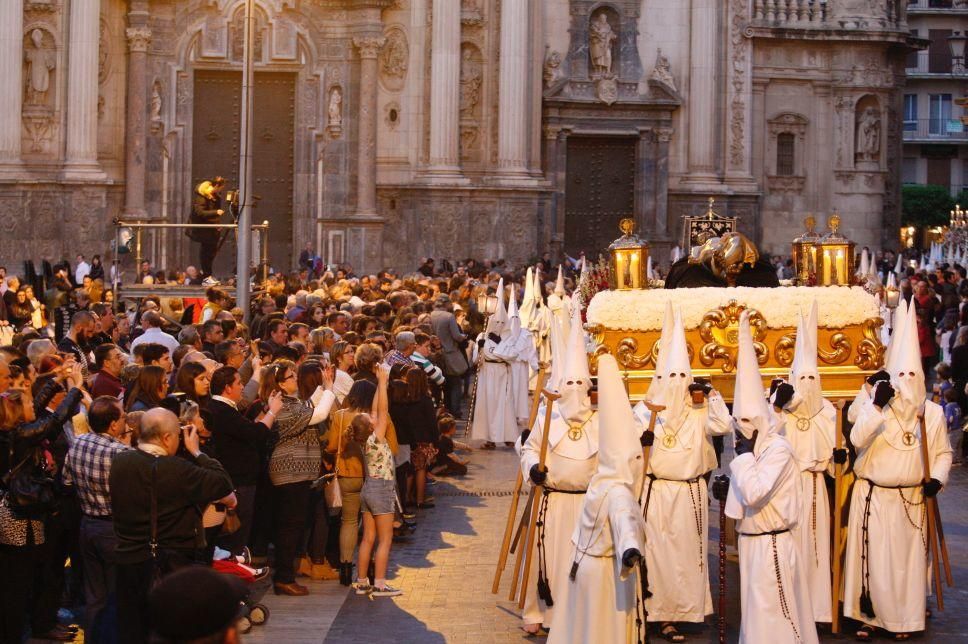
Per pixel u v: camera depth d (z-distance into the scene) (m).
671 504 16.56
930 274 47.22
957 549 21.27
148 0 53.41
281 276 40.34
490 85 56.22
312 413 18.02
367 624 17.02
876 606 16.69
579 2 58.81
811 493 17.08
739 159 60.56
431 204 54.97
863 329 19.84
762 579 15.20
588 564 13.89
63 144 51.25
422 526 22.55
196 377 16.86
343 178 56.16
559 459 16.17
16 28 49.88
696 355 19.55
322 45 55.97
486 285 38.50
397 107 56.25
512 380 30.33
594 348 19.34
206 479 13.62
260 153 56.19
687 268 21.38
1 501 15.02
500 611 17.64
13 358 17.12
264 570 18.19
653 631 16.88
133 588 13.55
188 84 54.81
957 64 103.31
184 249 55.16
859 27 61.41
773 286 21.48
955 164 105.31
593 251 60.16
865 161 62.25
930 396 31.48
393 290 35.53
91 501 14.65
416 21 55.94
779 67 61.16
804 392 17.06
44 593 15.97
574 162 59.91
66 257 50.41
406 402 21.66
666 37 59.91
